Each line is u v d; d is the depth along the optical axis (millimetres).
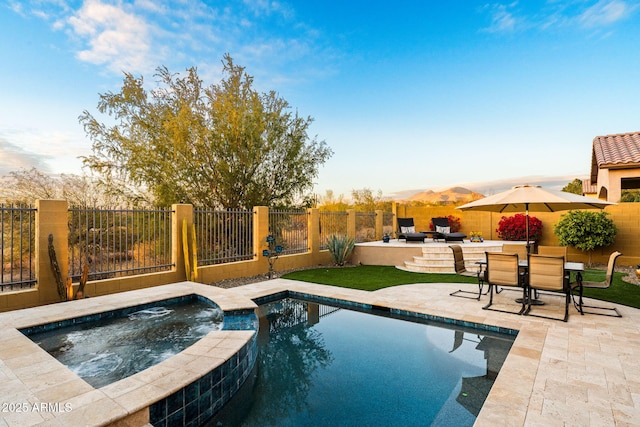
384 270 10984
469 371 4031
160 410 2758
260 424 3062
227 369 3506
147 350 4328
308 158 14664
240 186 13352
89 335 4844
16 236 7832
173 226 8375
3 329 4492
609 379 3484
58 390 2834
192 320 5555
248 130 12664
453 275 9883
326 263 12836
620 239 11391
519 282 6188
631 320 5523
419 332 5473
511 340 5043
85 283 6551
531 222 13469
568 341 4578
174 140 11977
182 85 12859
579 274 5805
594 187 22031
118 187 12664
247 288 8133
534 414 2850
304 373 4066
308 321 6137
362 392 3572
